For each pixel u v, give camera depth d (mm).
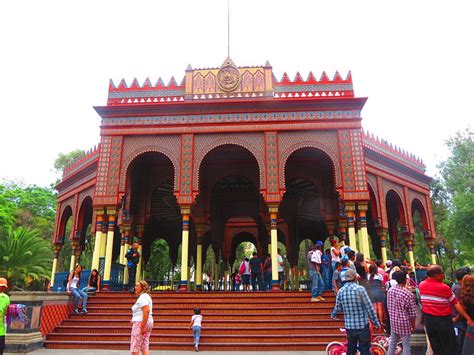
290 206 20484
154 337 9055
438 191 25484
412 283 7824
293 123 13641
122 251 15234
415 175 18469
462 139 22797
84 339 8984
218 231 20094
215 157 16531
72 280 10281
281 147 13500
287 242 23516
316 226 23453
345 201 12891
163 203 20266
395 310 5379
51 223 30859
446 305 4934
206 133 13719
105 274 12562
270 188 13055
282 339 8852
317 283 10398
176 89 14336
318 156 16125
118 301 10727
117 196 13211
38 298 8586
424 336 6809
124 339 8953
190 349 8656
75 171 18359
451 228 20141
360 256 7676
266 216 16219
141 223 16188
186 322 9602
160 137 13852
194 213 16281
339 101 13664
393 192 17219
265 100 13703
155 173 16750
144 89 14383
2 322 5871
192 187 13195
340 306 5062
